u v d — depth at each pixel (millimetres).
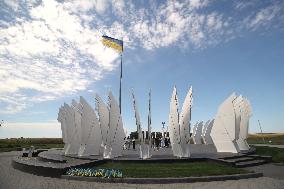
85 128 24594
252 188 13281
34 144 55500
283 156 24469
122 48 35250
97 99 23250
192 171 16422
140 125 22391
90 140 24969
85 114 24703
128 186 13867
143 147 21750
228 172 16219
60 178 16344
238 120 26750
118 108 23547
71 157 23875
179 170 16750
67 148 27234
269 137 73938
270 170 18859
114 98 23375
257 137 75500
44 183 14867
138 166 18719
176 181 14688
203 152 27062
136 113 22141
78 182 15047
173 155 23781
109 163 20453
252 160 22422
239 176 15711
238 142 30406
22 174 18062
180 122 22688
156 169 17156
